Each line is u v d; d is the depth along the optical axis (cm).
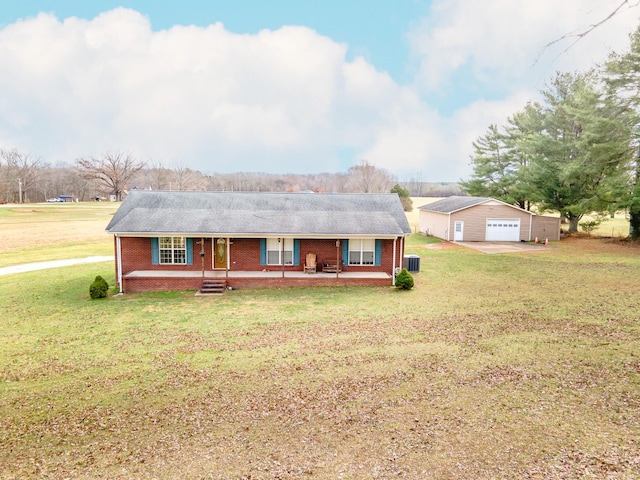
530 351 1059
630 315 1371
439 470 586
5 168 8900
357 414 763
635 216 3164
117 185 8975
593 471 567
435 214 3912
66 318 1513
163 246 2100
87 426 753
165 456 649
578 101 2852
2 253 3061
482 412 751
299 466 610
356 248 2161
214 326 1389
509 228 3559
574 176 3117
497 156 4284
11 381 968
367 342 1186
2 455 665
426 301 1686
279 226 2073
